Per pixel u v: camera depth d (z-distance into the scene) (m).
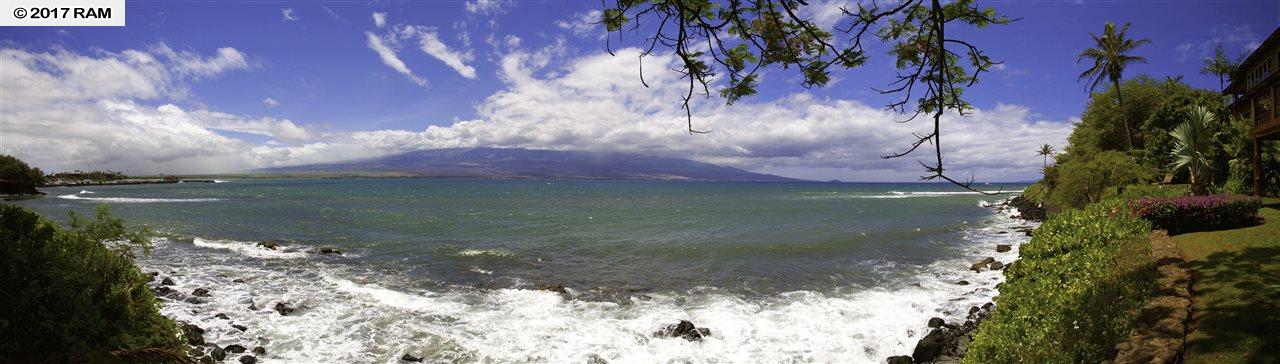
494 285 15.27
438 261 19.38
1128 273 8.24
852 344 10.24
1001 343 6.89
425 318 11.63
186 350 6.16
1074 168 35.88
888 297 13.86
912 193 108.00
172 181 185.50
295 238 25.75
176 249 21.38
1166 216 14.07
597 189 145.50
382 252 21.47
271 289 14.27
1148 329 6.49
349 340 10.18
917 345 9.57
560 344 10.11
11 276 4.54
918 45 3.71
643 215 42.31
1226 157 28.06
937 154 3.24
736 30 3.75
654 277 16.67
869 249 22.70
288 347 9.77
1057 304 7.04
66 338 4.61
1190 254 10.24
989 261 18.44
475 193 100.38
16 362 4.40
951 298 13.69
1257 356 5.39
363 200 66.94
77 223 5.58
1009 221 36.97
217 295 13.43
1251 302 6.77
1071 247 11.27
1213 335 6.03
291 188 125.62
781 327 11.22
